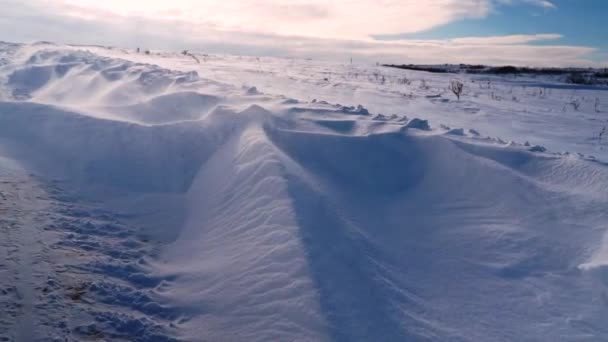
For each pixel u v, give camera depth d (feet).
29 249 14.62
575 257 12.78
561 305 11.14
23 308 11.59
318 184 17.15
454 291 12.00
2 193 18.92
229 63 97.96
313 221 14.17
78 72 44.70
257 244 13.91
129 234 16.96
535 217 14.92
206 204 18.58
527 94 64.69
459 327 10.52
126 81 39.19
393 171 19.47
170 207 19.43
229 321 11.25
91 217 17.92
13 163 22.63
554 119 39.58
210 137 23.82
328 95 48.37
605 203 14.79
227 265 13.62
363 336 9.78
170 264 14.94
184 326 11.46
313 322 10.16
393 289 11.57
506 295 11.72
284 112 25.45
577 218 14.38
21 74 46.52
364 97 48.62
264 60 140.87
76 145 24.50
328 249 12.64
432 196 17.46
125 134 24.89
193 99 30.09
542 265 12.75
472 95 59.11
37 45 91.45
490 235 14.39
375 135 21.75
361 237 13.84
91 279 13.26
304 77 70.54
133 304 12.30
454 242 14.37
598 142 29.81
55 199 19.06
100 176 21.79
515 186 16.58
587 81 104.17
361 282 11.49
